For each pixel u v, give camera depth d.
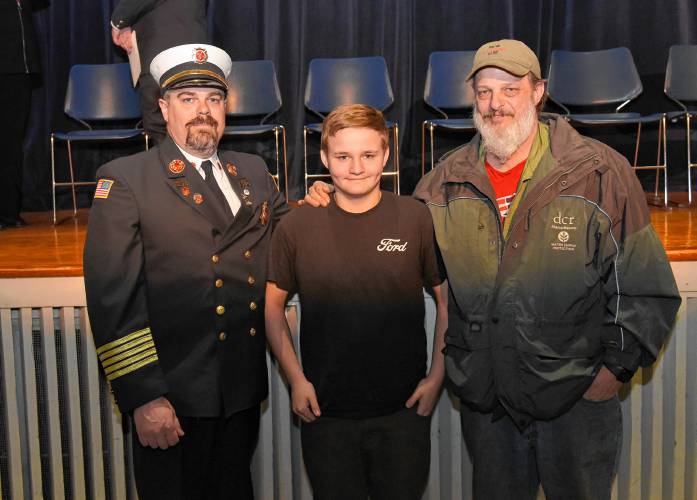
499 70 1.68
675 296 1.67
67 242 3.19
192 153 1.80
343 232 1.75
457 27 4.74
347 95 4.50
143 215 1.74
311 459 1.82
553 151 1.71
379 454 1.82
